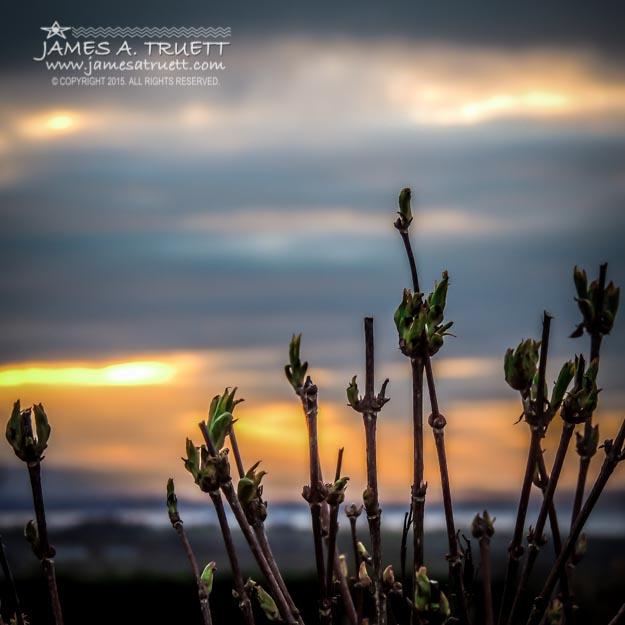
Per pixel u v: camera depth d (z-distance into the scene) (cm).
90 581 349
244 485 112
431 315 113
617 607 261
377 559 113
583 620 235
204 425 109
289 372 113
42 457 114
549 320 111
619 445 110
